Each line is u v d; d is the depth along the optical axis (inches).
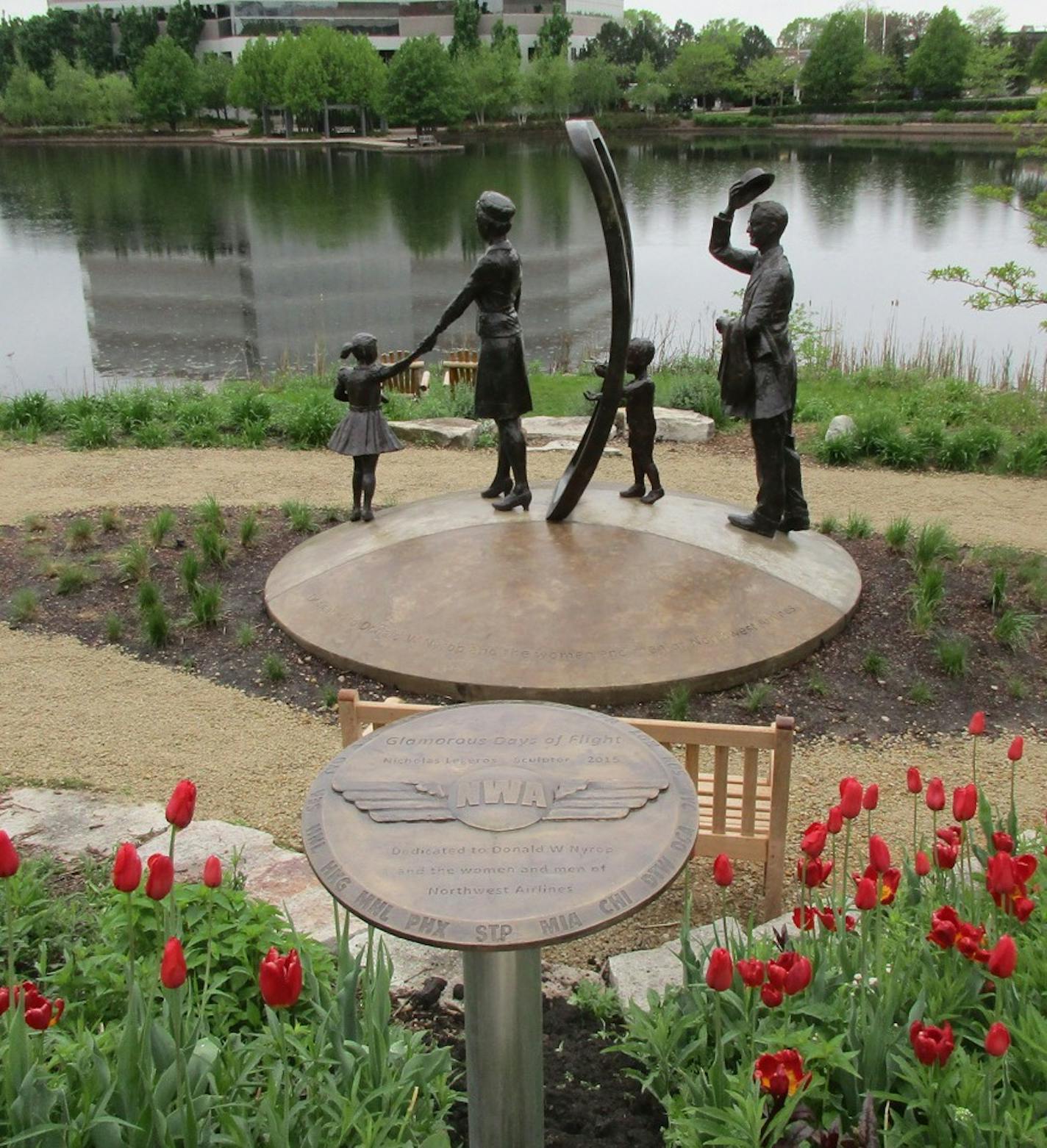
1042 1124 111.8
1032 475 444.1
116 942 152.3
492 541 301.9
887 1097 119.7
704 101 3442.4
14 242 1443.2
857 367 702.5
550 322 979.9
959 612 313.1
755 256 293.1
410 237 1460.4
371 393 318.7
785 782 189.6
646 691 258.4
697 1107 124.8
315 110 2974.9
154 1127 112.6
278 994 107.8
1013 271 543.2
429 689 263.6
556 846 126.1
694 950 173.0
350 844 127.4
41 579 345.1
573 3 3806.6
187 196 1847.9
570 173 2145.7
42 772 244.1
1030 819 226.4
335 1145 117.8
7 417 530.6
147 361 882.1
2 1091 115.6
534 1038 125.0
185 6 3417.8
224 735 259.6
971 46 2859.3
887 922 148.1
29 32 3484.3
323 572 308.0
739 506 336.8
